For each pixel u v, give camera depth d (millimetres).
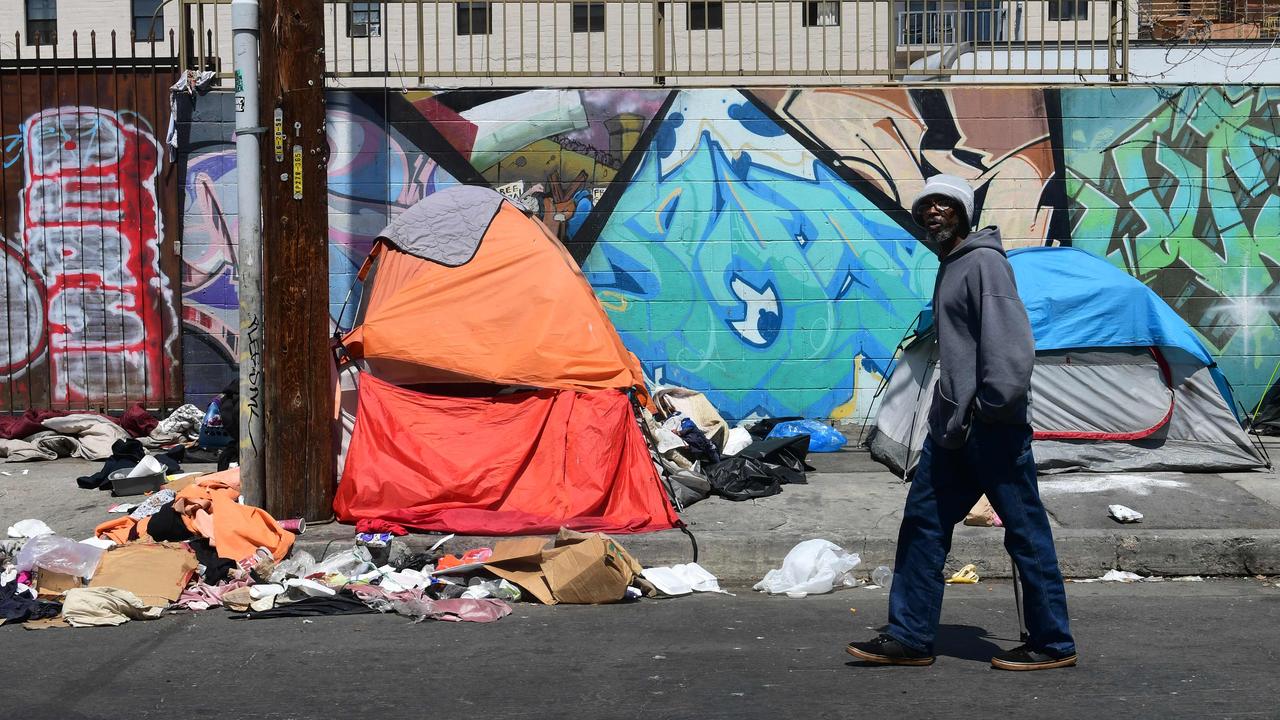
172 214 9789
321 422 7016
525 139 9625
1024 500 4707
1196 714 4266
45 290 9859
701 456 8148
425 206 8188
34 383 9906
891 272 9727
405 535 6781
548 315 7598
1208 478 7988
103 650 5176
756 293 9734
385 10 9648
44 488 8109
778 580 6289
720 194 9688
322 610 5750
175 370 9852
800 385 9789
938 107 9680
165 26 27438
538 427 7168
